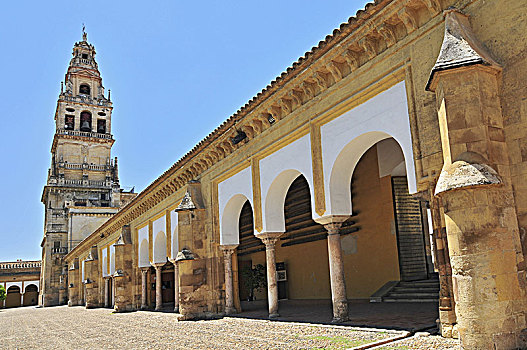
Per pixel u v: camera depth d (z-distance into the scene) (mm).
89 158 64062
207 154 17188
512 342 6062
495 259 6234
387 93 9469
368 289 17578
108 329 16578
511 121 6848
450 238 6609
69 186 61438
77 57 68000
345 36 10078
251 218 25344
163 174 20656
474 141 6652
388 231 16922
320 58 10789
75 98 64812
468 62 6750
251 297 23656
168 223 21609
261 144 14039
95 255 38812
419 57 8617
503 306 6133
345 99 10508
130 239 28188
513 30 6965
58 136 62188
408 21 8750
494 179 6367
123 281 27234
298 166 12266
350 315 12070
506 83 6965
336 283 10930
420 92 8547
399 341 7941
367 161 18156
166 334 12914
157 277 24188
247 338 10281
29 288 75188
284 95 12336
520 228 6602
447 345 7145
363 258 17953
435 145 8180
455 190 6488
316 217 11328
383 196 17297
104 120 66812
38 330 19656
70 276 53156
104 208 60594
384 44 9547
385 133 9727
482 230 6309
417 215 17250
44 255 63250
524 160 6645
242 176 15336
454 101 6848
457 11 7539
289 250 22750
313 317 12867
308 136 11898
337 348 7879
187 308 16688
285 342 9102
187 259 16875
